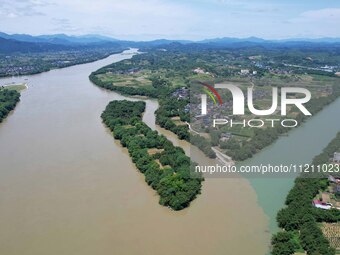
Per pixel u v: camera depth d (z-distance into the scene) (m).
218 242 78.19
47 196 98.62
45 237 80.88
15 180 108.44
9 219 88.12
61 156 127.06
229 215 88.44
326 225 82.44
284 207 91.25
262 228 83.00
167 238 79.75
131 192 100.38
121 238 80.12
